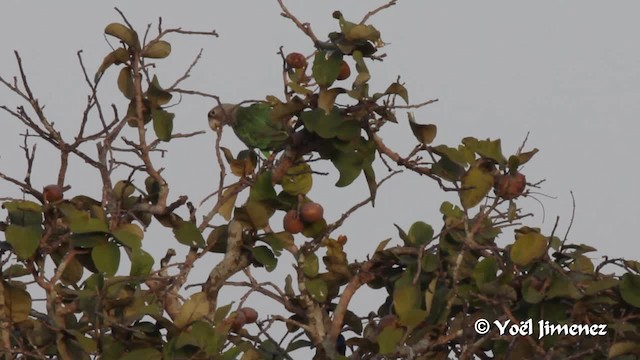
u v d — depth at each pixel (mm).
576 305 16375
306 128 17234
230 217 17406
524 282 16266
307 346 17422
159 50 17297
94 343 15875
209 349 15836
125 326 15852
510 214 17109
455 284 16734
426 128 17078
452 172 17234
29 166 16656
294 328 17781
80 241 16281
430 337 16922
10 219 16625
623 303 16547
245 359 16594
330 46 17172
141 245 16297
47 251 16641
